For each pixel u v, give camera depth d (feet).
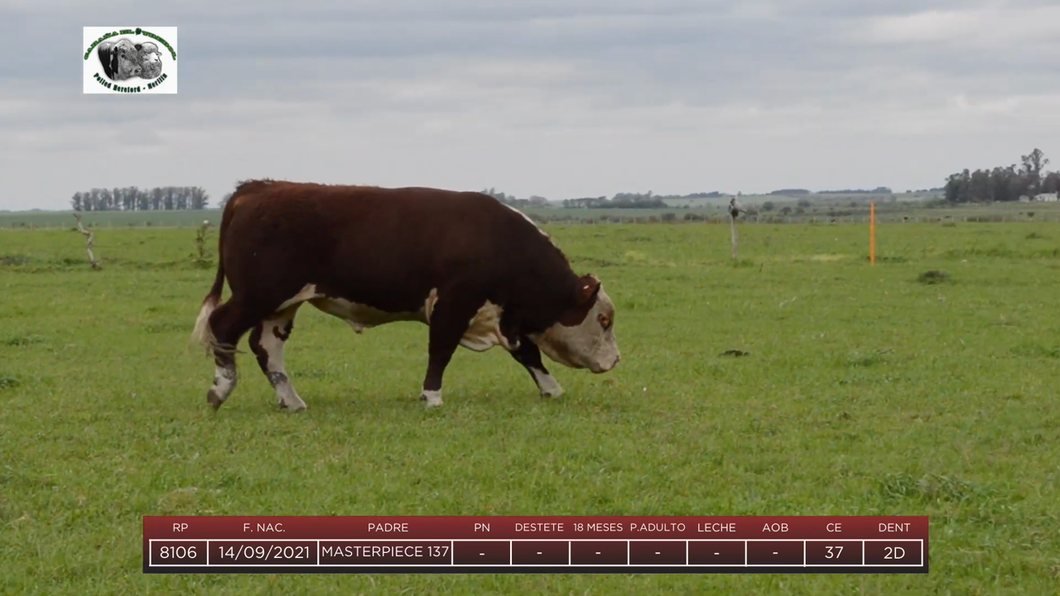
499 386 44.88
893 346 54.54
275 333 40.14
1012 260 110.93
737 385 44.37
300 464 31.81
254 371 49.03
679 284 86.43
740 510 27.71
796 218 309.42
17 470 30.83
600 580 24.17
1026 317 65.67
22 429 36.27
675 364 49.55
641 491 29.27
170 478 30.14
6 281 91.50
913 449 33.63
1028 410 39.22
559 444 33.86
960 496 28.53
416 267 39.58
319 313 71.15
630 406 40.06
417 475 30.60
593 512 27.68
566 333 41.86
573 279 41.70
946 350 53.01
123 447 33.81
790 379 45.47
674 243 147.13
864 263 106.52
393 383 45.85
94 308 73.41
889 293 79.05
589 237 164.14
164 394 42.78
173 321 65.92
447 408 39.42
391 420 37.58
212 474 30.63
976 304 72.43
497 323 41.09
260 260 38.78
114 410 39.45
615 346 43.16
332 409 39.75
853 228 197.98
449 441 34.40
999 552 24.82
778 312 68.74
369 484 29.76
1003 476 30.71
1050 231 178.29
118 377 46.93
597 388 43.93
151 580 23.67
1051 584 23.13
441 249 39.60
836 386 43.80
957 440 34.68
